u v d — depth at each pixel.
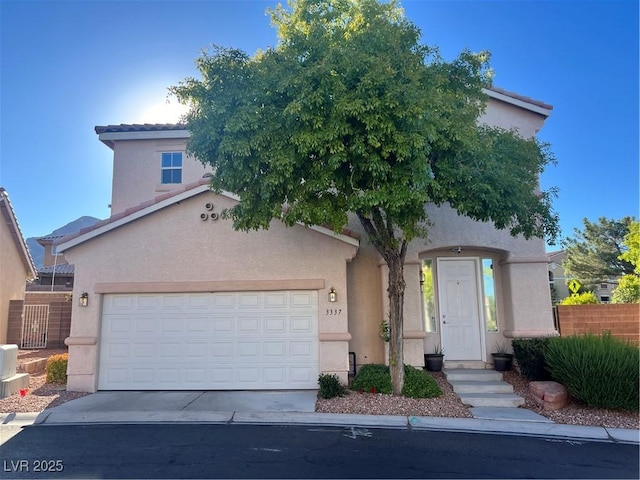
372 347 13.52
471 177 8.90
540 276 13.14
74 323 12.16
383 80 8.34
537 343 11.80
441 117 8.86
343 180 9.20
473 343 13.63
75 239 12.35
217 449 7.43
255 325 12.15
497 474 6.49
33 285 30.00
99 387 11.93
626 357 9.67
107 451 7.36
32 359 15.76
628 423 9.03
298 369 11.93
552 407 9.92
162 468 6.61
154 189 16.97
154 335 12.18
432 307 13.87
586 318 13.99
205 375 11.96
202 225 12.55
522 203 9.63
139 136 16.95
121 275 12.36
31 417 9.41
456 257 14.08
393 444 7.73
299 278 12.22
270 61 9.09
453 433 8.38
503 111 14.05
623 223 32.44
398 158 8.38
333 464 6.79
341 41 9.30
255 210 9.59
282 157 8.51
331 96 8.67
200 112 9.38
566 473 6.55
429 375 11.62
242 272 12.30
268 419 9.16
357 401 10.29
